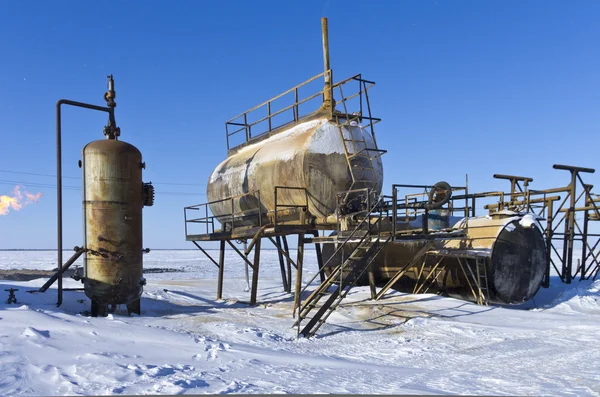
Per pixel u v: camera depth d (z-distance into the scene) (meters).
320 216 15.53
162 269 58.09
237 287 26.41
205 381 7.57
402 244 19.45
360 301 17.97
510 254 17.61
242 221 19.50
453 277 18.48
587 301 19.23
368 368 9.21
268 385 7.54
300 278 15.46
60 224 14.80
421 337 12.58
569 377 8.69
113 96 15.70
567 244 25.41
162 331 11.30
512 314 15.95
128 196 14.95
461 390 7.68
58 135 14.89
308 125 16.39
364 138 16.19
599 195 26.41
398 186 13.91
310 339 12.29
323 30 17.14
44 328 10.66
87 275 14.60
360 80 15.62
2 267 62.75
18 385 6.89
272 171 16.56
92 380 7.32
